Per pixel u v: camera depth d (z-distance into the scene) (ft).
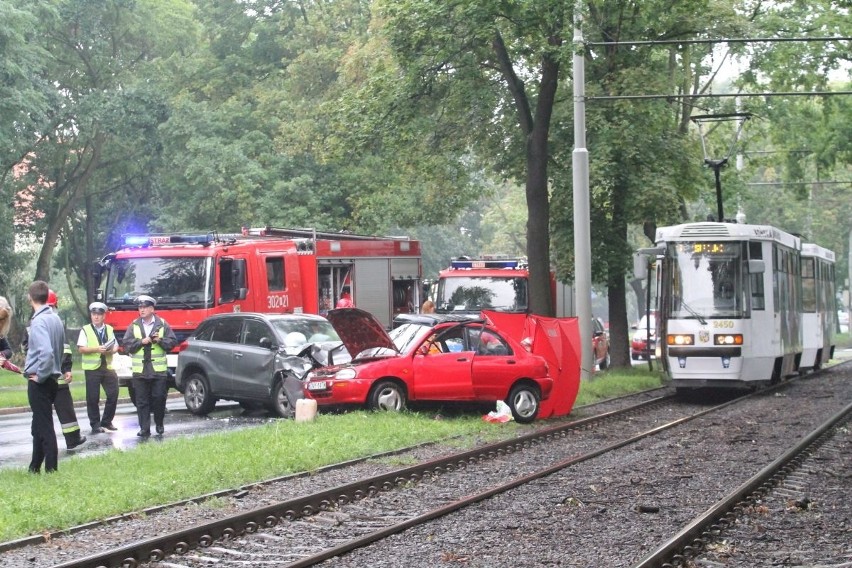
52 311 55.26
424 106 119.03
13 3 175.94
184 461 58.59
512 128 132.67
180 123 192.65
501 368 83.20
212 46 215.31
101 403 108.68
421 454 66.80
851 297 301.63
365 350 84.69
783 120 164.25
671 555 38.70
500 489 53.36
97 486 50.83
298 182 186.29
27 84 171.42
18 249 266.57
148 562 38.45
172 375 98.89
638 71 125.39
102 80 211.61
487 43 111.86
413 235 312.91
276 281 114.42
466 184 141.79
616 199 134.72
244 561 38.83
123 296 108.37
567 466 62.64
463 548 40.78
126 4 202.08
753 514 47.75
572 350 89.35
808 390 118.62
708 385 107.55
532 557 39.37
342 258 124.47
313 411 78.23
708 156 164.25
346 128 118.52
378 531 42.60
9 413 103.65
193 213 193.16
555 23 106.01
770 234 111.55
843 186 299.58
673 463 63.62
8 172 198.39
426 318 87.20
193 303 107.14
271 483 54.80
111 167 221.25
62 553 39.42
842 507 49.67
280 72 203.41
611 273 136.36
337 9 198.80
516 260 138.21
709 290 107.96
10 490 49.32
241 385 89.04
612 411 93.61
